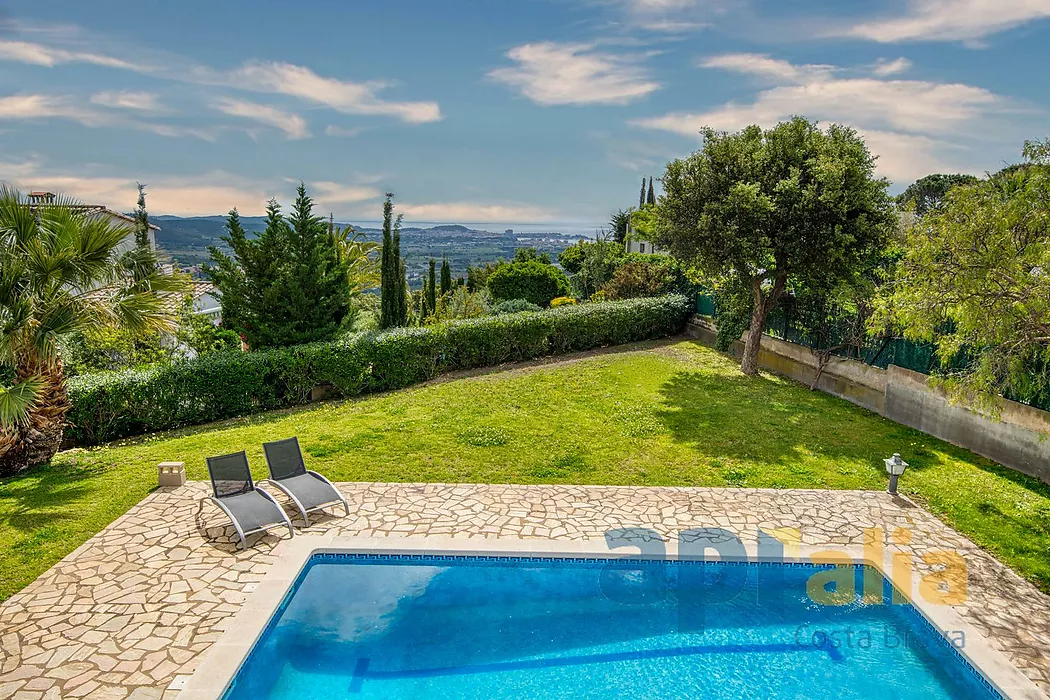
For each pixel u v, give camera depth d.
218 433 12.28
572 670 5.87
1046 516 8.55
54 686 5.07
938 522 8.43
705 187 14.70
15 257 9.12
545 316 19.33
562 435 11.88
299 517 8.37
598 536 7.94
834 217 13.77
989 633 6.04
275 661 5.88
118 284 10.24
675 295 22.88
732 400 14.42
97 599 6.37
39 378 9.81
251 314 15.93
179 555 7.30
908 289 8.48
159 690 5.05
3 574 6.82
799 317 16.45
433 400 14.54
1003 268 7.08
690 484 9.68
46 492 9.14
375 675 5.74
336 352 15.24
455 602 6.89
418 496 9.12
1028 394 9.46
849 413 13.54
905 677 5.77
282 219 16.06
